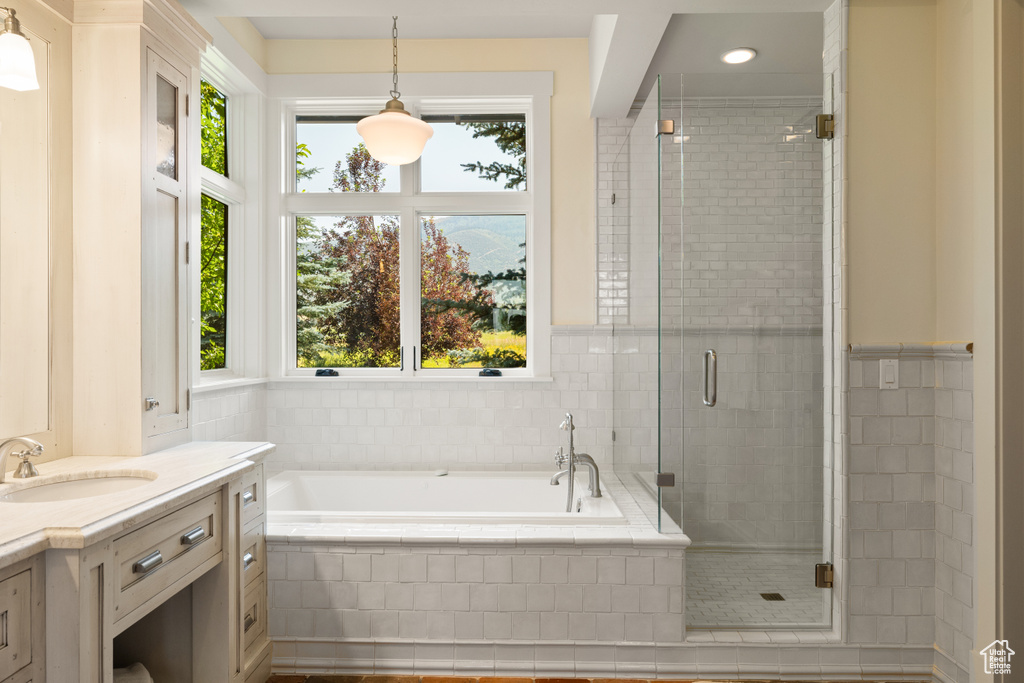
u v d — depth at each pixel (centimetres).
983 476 202
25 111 190
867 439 231
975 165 207
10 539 123
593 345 357
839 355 233
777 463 241
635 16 248
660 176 241
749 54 327
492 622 235
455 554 236
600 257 358
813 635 236
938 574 229
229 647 198
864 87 231
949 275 224
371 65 362
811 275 239
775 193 239
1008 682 197
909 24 231
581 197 359
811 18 287
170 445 226
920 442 231
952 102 222
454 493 338
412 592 236
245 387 334
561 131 360
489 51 361
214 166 337
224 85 340
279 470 358
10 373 185
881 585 232
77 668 130
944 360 226
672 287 242
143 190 209
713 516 243
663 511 242
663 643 233
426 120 377
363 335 376
